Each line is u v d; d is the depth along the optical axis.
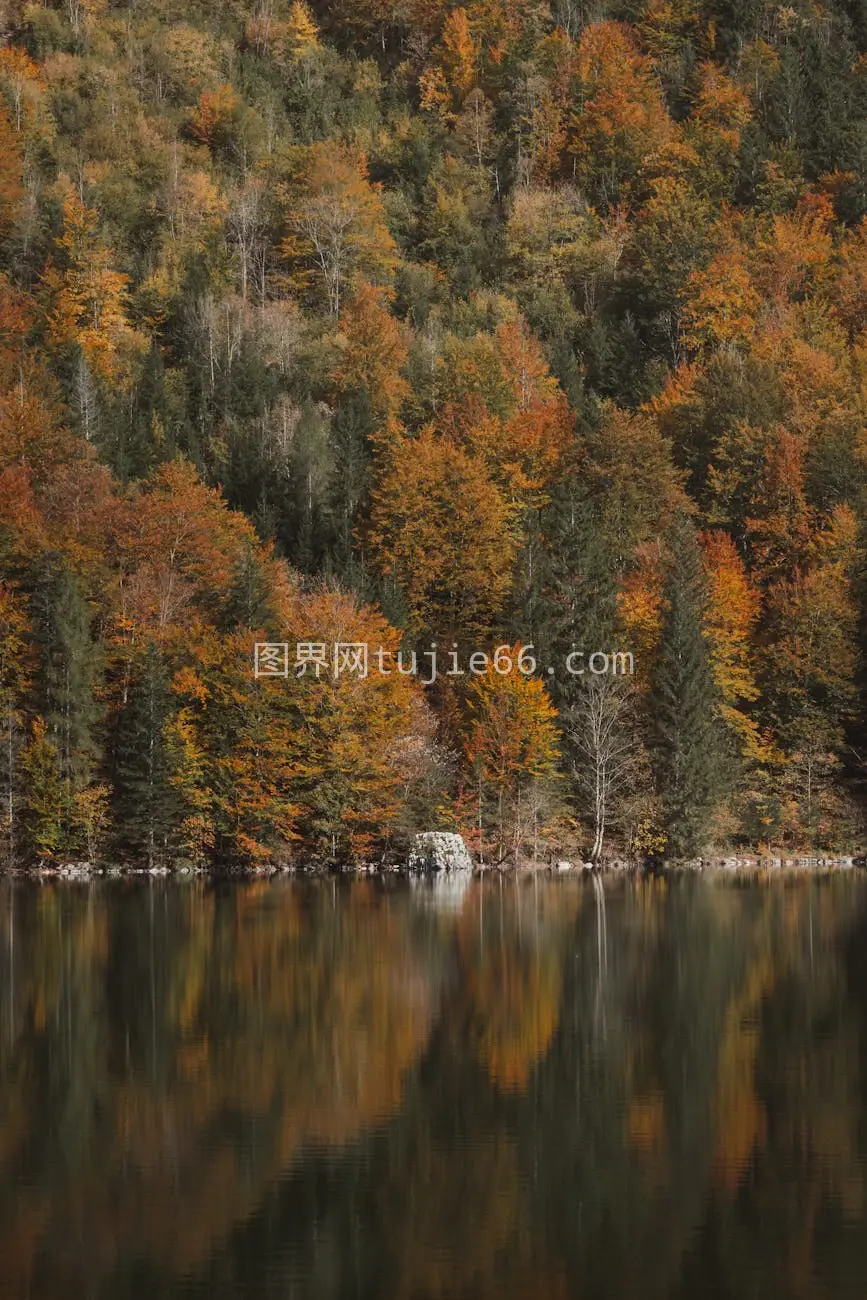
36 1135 24.11
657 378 136.00
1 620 78.50
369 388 135.38
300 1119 25.05
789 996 36.75
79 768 76.62
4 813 77.12
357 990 37.91
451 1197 21.03
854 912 55.75
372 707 78.88
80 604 77.88
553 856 81.44
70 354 126.88
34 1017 34.12
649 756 82.88
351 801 78.56
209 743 78.75
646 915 55.25
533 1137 23.94
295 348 146.12
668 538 98.31
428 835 78.38
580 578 87.94
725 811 84.44
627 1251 19.00
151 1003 36.03
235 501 117.19
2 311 130.12
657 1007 35.31
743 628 92.31
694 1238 19.44
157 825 76.75
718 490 108.19
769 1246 19.14
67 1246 19.22
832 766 88.38
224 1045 31.00
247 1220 20.19
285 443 121.56
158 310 151.62
